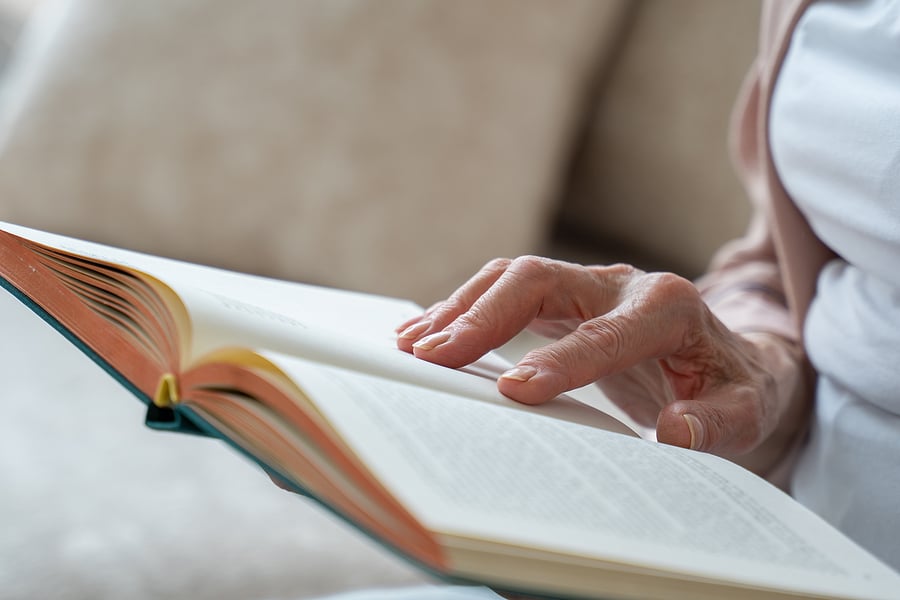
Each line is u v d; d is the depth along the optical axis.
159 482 1.10
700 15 1.62
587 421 0.79
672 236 1.64
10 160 1.55
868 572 0.71
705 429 0.82
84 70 1.56
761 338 0.97
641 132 1.63
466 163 1.49
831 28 0.92
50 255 0.78
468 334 0.81
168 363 0.73
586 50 1.59
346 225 1.46
